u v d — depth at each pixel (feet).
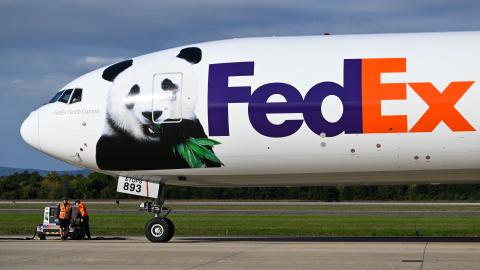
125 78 181.06
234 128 171.12
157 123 175.83
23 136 190.08
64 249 157.38
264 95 169.58
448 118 161.89
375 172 172.86
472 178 176.55
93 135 181.06
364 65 167.22
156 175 181.98
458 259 132.87
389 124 164.14
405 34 174.50
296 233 238.68
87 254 145.48
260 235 235.20
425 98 162.71
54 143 185.26
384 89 164.55
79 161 185.68
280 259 135.03
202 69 175.83
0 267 126.31
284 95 168.66
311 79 168.45
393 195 632.38
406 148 165.37
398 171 171.63
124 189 188.03
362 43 172.04
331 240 196.13
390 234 232.12
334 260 132.57
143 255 143.02
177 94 175.11
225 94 171.94
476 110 161.38
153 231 185.47
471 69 163.22
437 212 389.19
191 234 240.32
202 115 172.96
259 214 383.86
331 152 168.66
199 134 173.47
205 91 173.37
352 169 172.04
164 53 183.52
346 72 167.43
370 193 634.84
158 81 177.58
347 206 487.61
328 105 166.50
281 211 417.90
